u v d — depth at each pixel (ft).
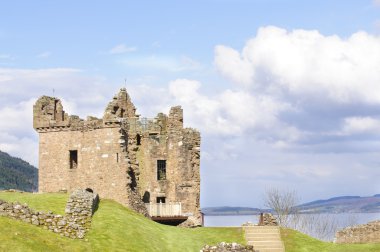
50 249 148.97
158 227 205.77
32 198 207.72
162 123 260.01
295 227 351.87
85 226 178.19
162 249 179.42
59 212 189.06
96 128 241.35
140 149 257.75
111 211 201.67
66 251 151.94
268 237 204.54
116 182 234.17
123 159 234.17
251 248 176.86
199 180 260.21
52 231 164.25
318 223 353.31
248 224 222.07
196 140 261.65
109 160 237.04
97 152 240.73
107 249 164.45
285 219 350.23
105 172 237.66
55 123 253.24
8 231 150.92
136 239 178.81
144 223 202.49
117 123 236.63
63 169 250.78
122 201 231.09
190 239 197.67
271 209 354.33
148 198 255.09
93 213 192.03
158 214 249.75
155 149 257.75
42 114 257.75
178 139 258.16
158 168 257.75
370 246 192.34
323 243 201.46
